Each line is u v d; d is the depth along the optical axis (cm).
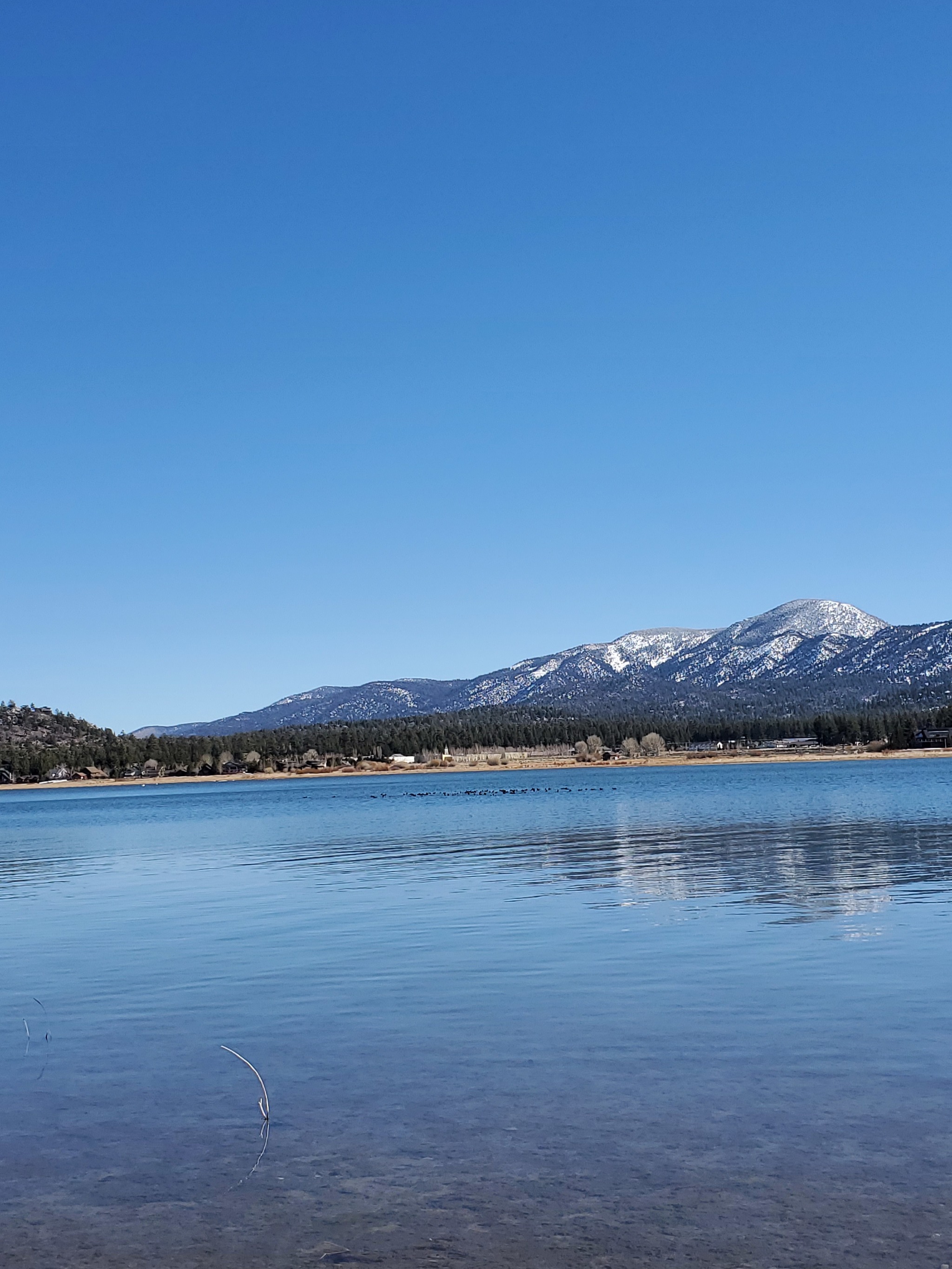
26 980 2473
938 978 2123
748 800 9781
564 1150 1351
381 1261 1098
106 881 4722
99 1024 2042
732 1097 1503
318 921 3198
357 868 4828
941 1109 1432
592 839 5959
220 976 2427
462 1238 1140
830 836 5503
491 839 6319
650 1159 1312
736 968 2286
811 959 2350
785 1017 1884
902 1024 1819
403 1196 1244
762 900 3238
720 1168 1279
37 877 5059
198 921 3306
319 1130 1449
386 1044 1823
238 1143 1414
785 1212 1168
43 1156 1389
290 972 2441
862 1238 1107
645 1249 1102
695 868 4222
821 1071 1598
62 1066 1772
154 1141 1430
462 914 3206
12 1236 1173
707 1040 1767
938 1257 1068
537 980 2248
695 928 2803
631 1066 1655
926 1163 1271
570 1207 1200
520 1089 1577
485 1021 1941
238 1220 1198
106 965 2620
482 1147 1371
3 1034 1988
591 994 2111
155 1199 1255
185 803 16850
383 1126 1453
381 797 15675
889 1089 1511
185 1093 1617
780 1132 1374
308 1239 1151
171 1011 2117
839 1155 1300
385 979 2323
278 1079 1662
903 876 3731
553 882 3947
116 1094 1620
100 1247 1146
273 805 14350
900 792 10431
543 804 11006
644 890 3597
